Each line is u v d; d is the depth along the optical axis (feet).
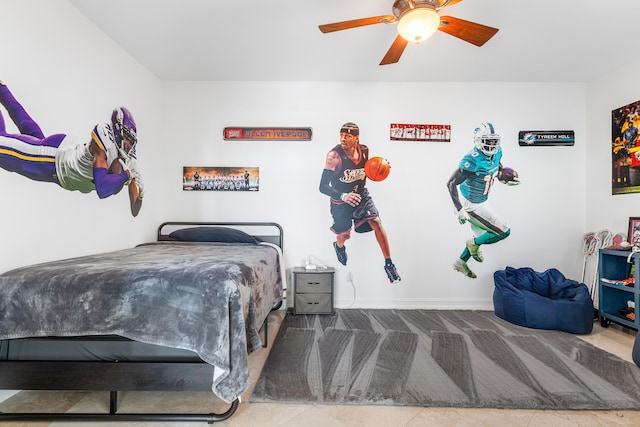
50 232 6.44
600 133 10.34
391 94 10.97
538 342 7.82
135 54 9.20
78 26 7.14
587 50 8.76
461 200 11.00
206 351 4.28
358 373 6.21
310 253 10.93
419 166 10.88
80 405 5.23
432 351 7.26
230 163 10.99
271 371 6.28
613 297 9.21
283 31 8.01
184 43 8.61
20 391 5.65
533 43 8.40
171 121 10.99
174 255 7.00
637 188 9.12
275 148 10.98
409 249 10.91
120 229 8.81
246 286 5.14
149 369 4.53
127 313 4.50
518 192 10.95
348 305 10.93
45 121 6.31
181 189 10.98
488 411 5.08
